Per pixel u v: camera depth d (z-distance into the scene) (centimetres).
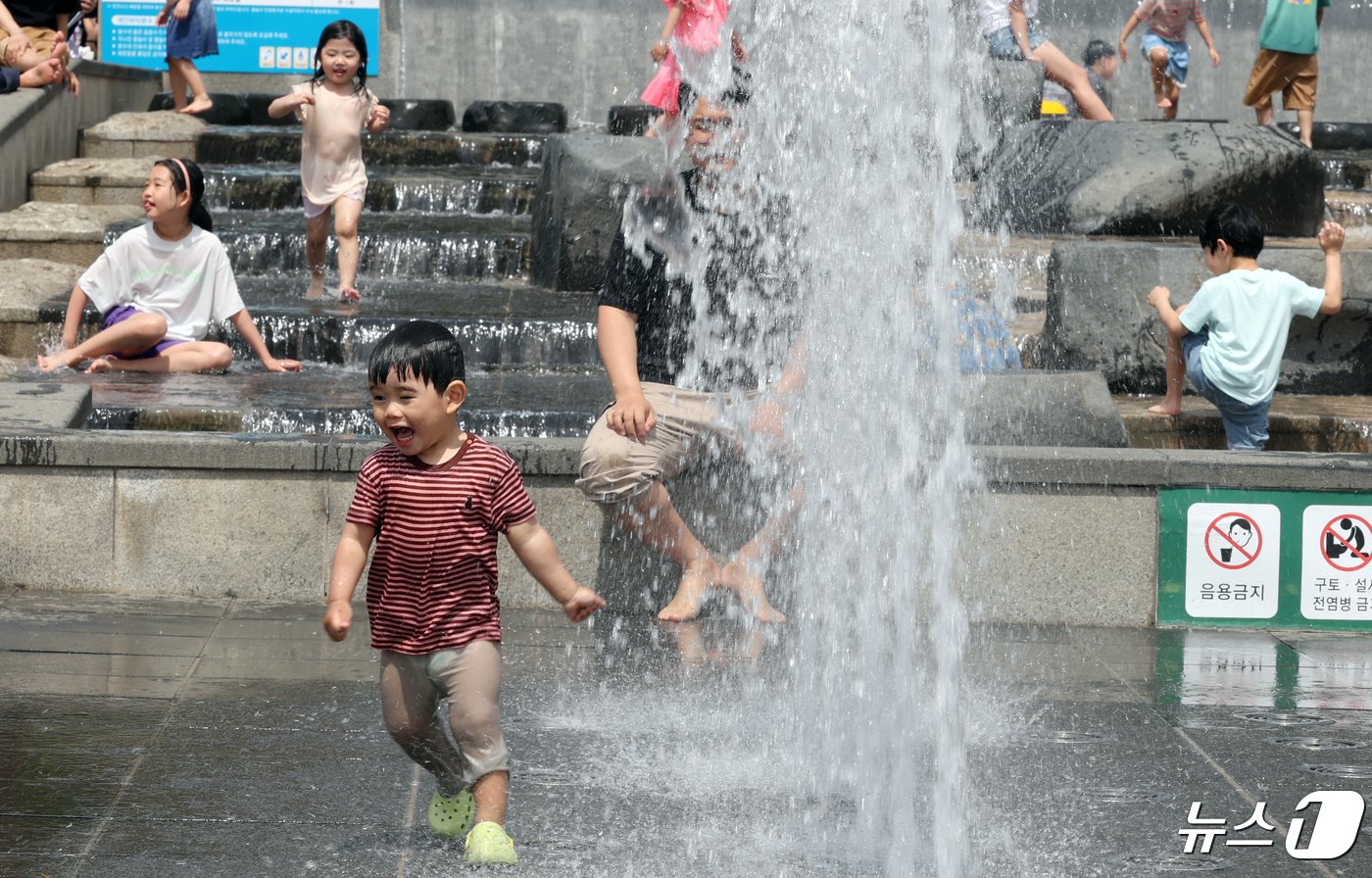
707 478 1684
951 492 1673
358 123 2736
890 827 1111
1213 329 2088
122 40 4691
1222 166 2797
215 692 1384
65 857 1003
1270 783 1219
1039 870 1031
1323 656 1638
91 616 1616
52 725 1271
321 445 1705
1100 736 1337
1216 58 4322
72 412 1858
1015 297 2656
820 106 1622
